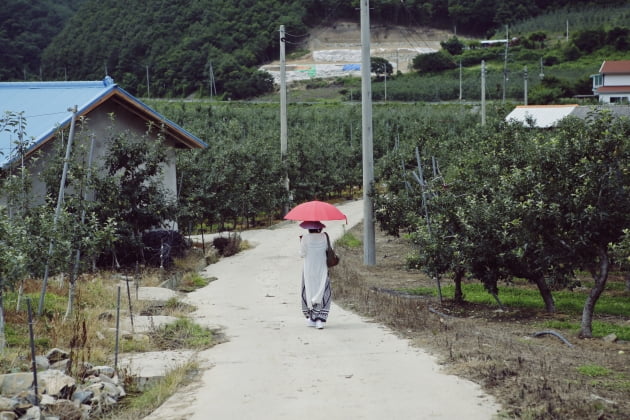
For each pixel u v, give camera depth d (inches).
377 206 776.3
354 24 5315.0
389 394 268.5
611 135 375.6
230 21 4377.5
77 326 371.9
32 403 256.4
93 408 270.5
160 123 836.6
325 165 1717.5
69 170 533.3
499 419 232.4
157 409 266.2
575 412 234.4
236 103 3543.3
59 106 732.0
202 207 999.0
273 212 1341.0
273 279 689.6
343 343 374.0
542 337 391.9
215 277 717.9
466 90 3718.0
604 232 388.8
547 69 4057.6
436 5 5241.1
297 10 5078.7
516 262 464.1
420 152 804.6
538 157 396.5
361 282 633.6
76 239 435.5
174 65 4077.3
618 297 558.6
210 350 372.8
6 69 4040.4
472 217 466.6
